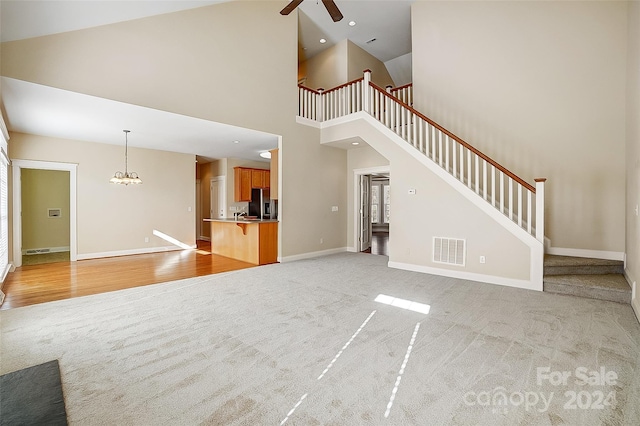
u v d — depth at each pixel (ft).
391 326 9.30
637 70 11.10
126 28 12.87
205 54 15.55
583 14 14.64
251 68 17.63
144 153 23.27
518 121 16.40
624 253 13.79
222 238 22.52
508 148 16.70
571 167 15.11
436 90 19.03
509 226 13.57
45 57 10.92
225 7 16.39
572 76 14.98
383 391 6.11
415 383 6.37
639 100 10.63
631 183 12.09
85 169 20.36
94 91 12.02
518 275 13.41
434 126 15.83
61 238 25.21
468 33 17.87
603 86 14.28
